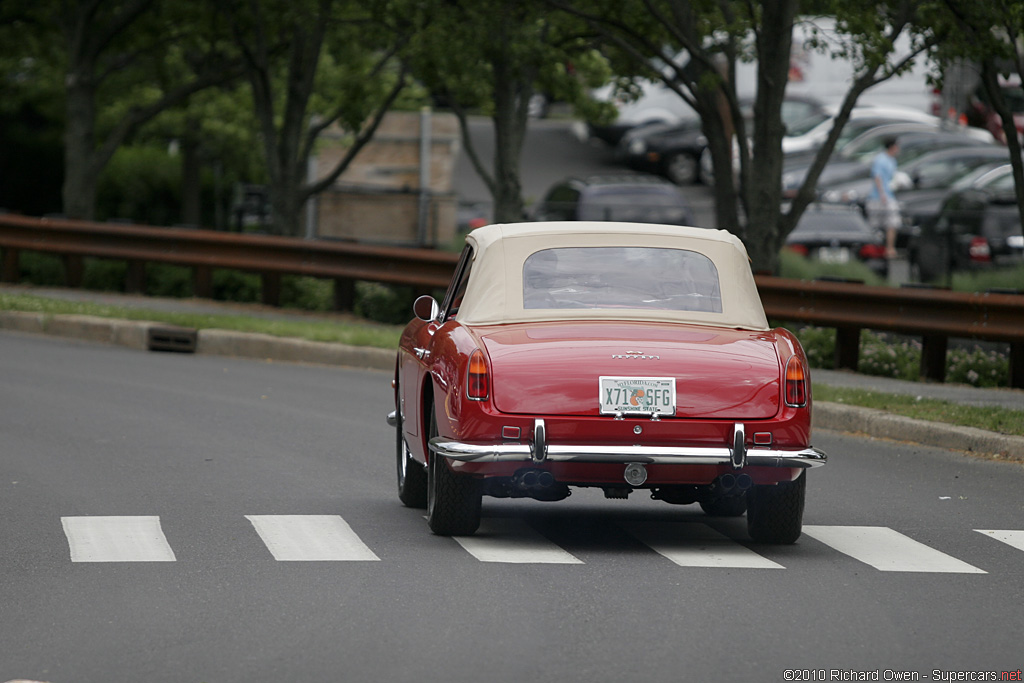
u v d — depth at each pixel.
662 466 25.91
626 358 26.16
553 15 67.06
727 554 27.22
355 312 73.00
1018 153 54.19
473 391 26.03
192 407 45.72
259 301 77.06
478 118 196.50
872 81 63.81
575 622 21.83
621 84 75.75
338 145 121.94
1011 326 51.22
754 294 28.55
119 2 95.50
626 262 28.53
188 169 131.88
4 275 78.75
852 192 109.38
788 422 26.22
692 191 142.88
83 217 91.62
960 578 25.28
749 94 136.25
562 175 157.88
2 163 135.50
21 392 47.81
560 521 30.83
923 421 42.09
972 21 53.03
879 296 54.34
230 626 21.47
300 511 30.58
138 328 62.53
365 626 21.50
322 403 47.47
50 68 119.69
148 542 27.31
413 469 31.11
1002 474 36.88
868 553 27.39
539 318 27.84
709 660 19.88
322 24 82.56
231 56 97.19
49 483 33.25
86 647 20.36
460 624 21.66
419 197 103.38
